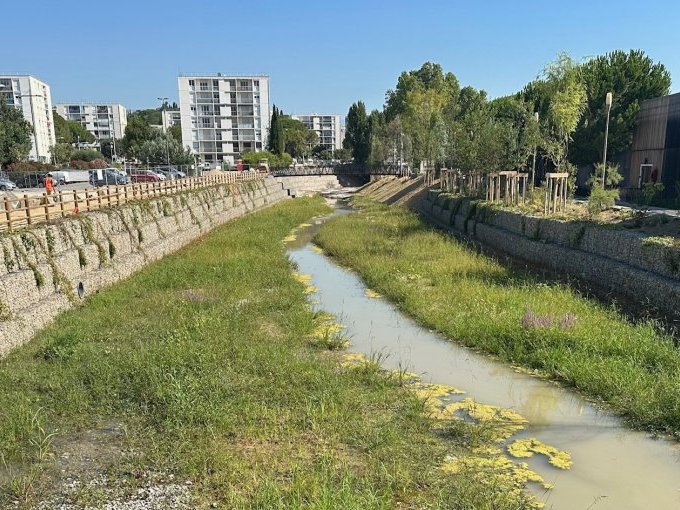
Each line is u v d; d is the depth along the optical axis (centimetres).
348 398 867
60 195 1656
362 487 621
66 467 685
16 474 668
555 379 969
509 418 826
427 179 4594
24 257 1258
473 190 3092
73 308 1395
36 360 1048
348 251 2255
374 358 1089
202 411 796
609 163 3152
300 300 1509
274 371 968
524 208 2286
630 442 750
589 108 3350
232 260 2019
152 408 829
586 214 1878
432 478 650
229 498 605
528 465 691
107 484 646
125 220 1930
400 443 731
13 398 855
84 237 1587
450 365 1052
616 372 905
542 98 2825
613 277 1403
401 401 880
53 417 811
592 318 1160
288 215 3838
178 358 987
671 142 2873
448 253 2055
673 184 2833
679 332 1059
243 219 3588
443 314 1316
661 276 1245
